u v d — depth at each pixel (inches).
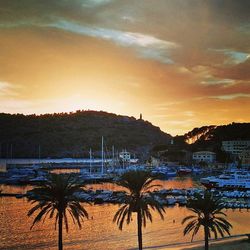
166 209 5536.4
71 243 3730.3
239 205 5664.4
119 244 3693.4
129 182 2561.5
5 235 4008.4
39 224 4530.0
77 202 2486.5
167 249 3427.7
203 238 3885.3
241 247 3440.0
